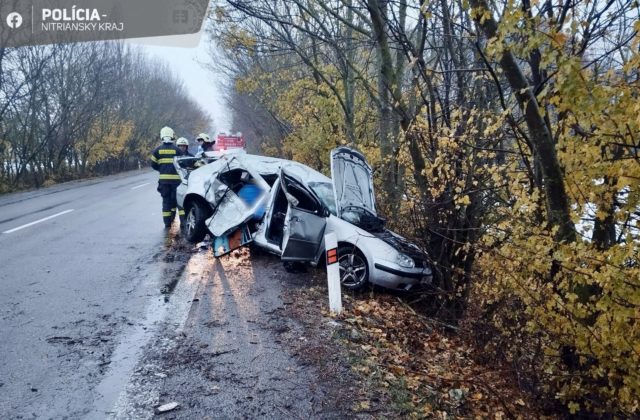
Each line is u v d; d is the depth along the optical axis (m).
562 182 3.51
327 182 8.04
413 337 5.49
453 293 5.98
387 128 7.86
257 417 3.37
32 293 5.47
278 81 15.05
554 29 2.88
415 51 5.57
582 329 3.44
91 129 29.61
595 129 3.17
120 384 3.66
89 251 7.55
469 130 5.18
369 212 7.30
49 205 13.10
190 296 5.69
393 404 3.73
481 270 5.00
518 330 4.75
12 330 4.45
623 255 3.09
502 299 4.80
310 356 4.34
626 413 3.53
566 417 4.04
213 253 7.77
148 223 10.29
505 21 2.96
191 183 8.41
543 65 2.94
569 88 2.82
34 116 22.19
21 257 7.00
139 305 5.29
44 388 3.53
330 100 11.10
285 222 6.33
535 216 4.21
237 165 7.79
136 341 4.39
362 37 9.19
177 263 7.11
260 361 4.17
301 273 6.97
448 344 5.57
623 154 3.13
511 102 4.68
